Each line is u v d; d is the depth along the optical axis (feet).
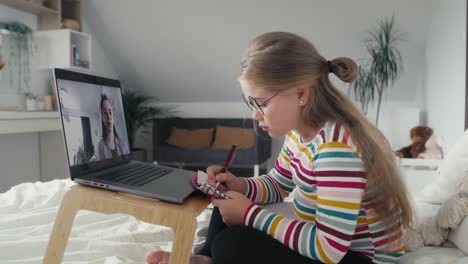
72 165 2.76
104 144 3.30
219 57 13.34
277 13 11.62
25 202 4.80
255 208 2.63
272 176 3.66
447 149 8.89
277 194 3.57
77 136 2.88
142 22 12.59
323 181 2.40
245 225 2.64
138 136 15.76
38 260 3.28
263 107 2.60
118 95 3.77
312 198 2.77
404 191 2.71
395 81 12.62
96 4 12.34
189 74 14.21
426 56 11.59
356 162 2.39
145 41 13.24
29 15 10.32
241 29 12.26
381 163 2.51
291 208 3.48
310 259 2.44
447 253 3.16
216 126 13.97
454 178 3.95
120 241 3.77
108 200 2.53
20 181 10.20
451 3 8.73
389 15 11.23
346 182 2.33
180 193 2.64
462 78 7.77
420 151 8.93
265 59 2.51
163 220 2.43
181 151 12.89
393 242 2.67
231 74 13.87
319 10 11.35
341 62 2.71
